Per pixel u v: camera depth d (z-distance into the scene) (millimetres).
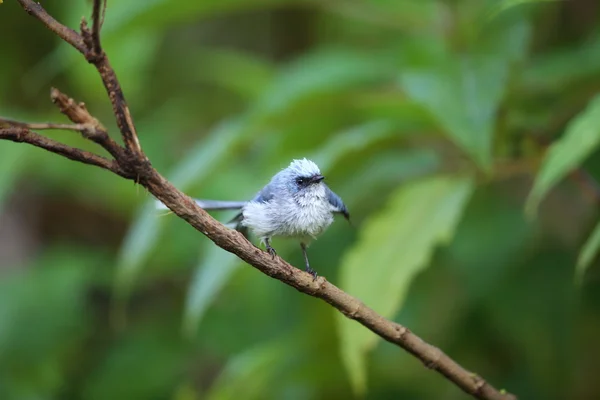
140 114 14016
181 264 12195
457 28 9352
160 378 11469
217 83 14648
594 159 9609
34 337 11312
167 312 12398
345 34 14242
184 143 14109
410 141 9766
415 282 10648
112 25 9164
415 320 10547
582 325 9914
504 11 8641
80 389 11609
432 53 9273
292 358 9969
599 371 9852
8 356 11234
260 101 9438
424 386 10555
